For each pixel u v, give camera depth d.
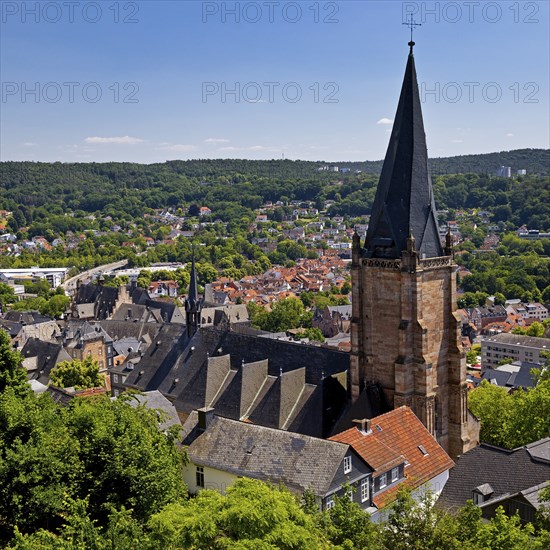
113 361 189.88
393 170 78.62
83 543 42.88
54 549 41.62
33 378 166.12
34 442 56.59
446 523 43.66
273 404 87.31
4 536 54.38
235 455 69.19
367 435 67.56
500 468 64.94
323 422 82.69
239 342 102.31
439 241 80.12
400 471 66.50
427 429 77.88
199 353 107.12
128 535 45.22
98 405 64.50
